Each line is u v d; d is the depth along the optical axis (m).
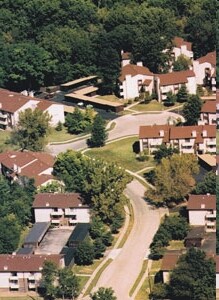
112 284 90.94
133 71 135.50
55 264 90.88
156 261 94.12
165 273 87.62
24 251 95.69
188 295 85.50
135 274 92.31
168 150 115.06
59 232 100.88
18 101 128.75
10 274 90.88
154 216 102.94
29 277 90.56
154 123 127.38
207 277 85.50
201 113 121.94
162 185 105.00
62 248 96.69
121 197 101.75
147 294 88.62
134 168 114.50
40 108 127.19
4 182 106.88
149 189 107.56
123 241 98.62
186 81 133.88
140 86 135.75
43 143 121.88
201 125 116.56
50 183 107.75
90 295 88.31
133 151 118.69
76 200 102.00
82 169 107.56
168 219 97.56
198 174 107.00
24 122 123.12
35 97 137.62
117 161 116.44
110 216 101.00
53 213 102.19
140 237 99.06
